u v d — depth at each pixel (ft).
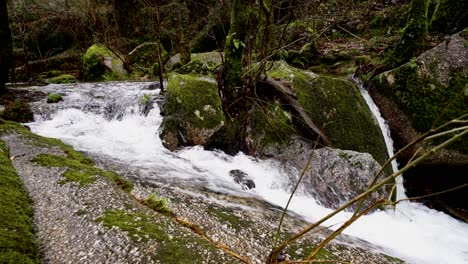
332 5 41.19
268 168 19.77
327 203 17.13
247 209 14.49
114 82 39.40
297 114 21.35
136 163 17.76
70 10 62.49
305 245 11.51
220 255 9.14
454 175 22.08
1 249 7.73
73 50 63.77
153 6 44.75
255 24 27.71
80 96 28.94
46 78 49.19
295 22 37.81
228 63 21.18
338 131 21.70
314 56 35.19
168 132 20.47
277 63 24.85
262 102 21.67
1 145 15.44
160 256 8.48
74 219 9.74
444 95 22.62
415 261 13.69
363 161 18.34
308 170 18.71
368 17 45.83
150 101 24.41
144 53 48.60
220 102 20.98
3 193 10.35
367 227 15.78
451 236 17.22
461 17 31.17
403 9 43.37
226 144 20.79
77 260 8.11
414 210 20.63
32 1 65.57
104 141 21.08
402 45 26.76
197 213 12.55
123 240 8.85
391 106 24.90
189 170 18.06
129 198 11.95
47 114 24.08
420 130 23.08
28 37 64.69
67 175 12.75
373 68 28.32
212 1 53.78
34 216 9.87
